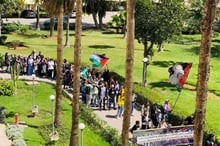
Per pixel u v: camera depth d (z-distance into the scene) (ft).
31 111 103.86
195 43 220.64
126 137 70.44
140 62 173.88
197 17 192.13
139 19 131.34
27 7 272.31
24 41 202.90
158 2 134.51
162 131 84.89
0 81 120.16
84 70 119.85
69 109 109.70
